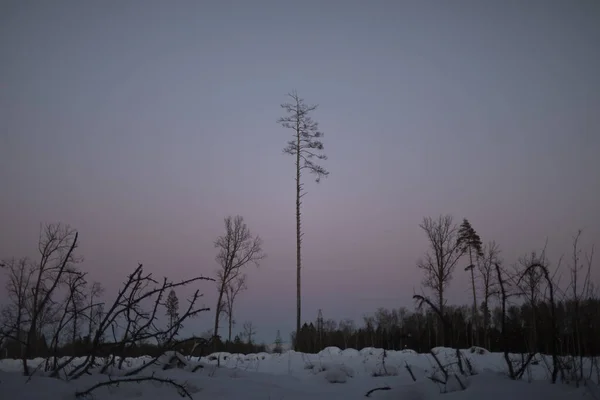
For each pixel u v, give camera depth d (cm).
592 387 700
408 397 755
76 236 760
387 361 1427
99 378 725
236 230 3216
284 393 777
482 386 739
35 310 745
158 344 893
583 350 785
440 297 3008
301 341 2836
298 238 3059
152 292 816
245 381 845
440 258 3081
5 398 565
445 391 764
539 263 840
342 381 1006
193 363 954
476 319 2928
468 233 3350
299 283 2972
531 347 839
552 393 678
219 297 3108
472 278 3238
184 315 857
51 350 782
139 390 696
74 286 779
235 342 3134
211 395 723
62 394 614
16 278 1055
